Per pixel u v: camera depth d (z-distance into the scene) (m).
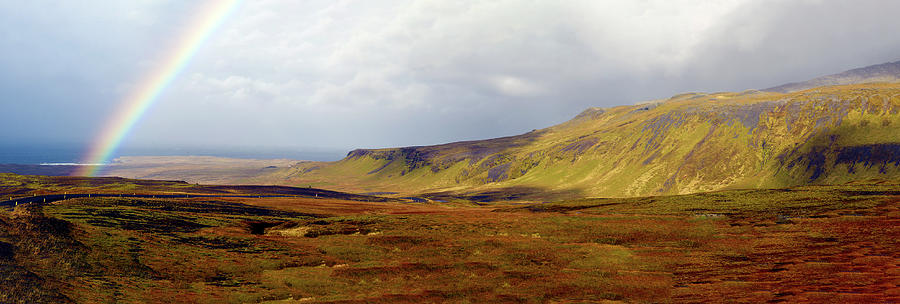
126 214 69.56
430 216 90.19
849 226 60.94
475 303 34.34
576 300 34.62
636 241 61.81
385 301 34.91
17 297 28.66
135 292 34.66
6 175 192.25
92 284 34.50
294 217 101.50
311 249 58.22
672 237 63.19
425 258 53.38
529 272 45.31
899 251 45.59
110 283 35.72
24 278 31.78
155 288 36.59
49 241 41.28
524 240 62.59
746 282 37.59
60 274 35.00
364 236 67.38
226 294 37.09
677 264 48.06
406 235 67.19
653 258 51.12
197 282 40.34
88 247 43.81
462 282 41.56
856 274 37.25
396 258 53.81
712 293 34.62
